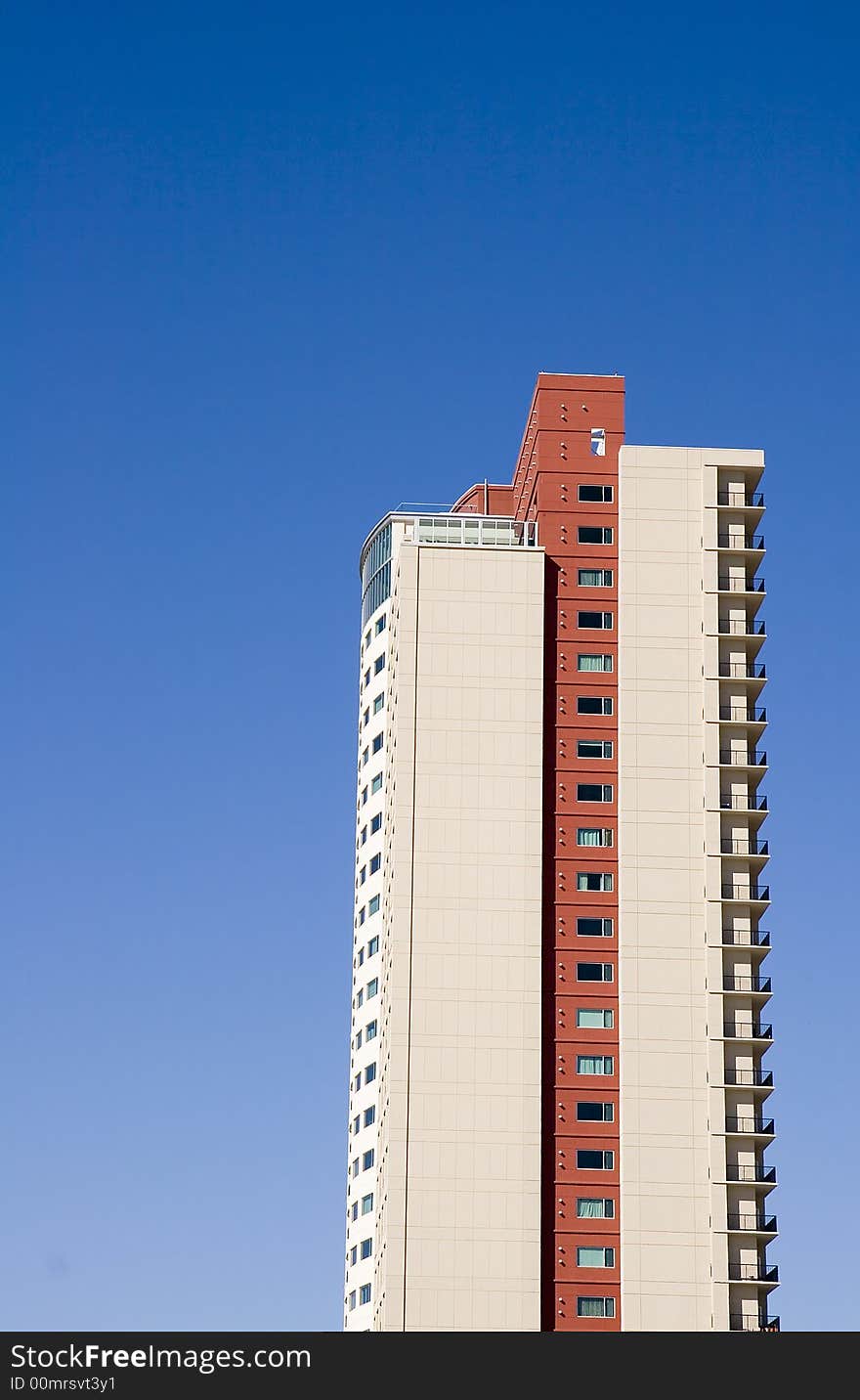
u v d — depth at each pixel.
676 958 136.12
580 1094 135.12
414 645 143.25
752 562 144.75
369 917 157.88
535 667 143.00
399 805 140.12
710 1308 128.75
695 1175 131.62
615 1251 131.75
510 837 139.62
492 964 137.25
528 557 145.12
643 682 141.50
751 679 141.12
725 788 140.12
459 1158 133.25
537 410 150.38
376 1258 137.25
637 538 144.38
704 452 145.88
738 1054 134.62
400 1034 135.88
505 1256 131.25
